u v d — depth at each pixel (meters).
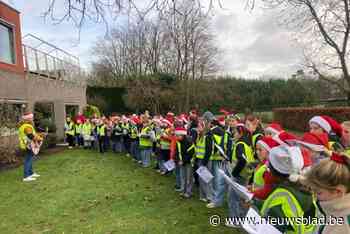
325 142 3.38
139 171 9.27
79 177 8.48
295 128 22.20
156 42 31.11
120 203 6.02
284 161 2.27
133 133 11.18
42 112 17.19
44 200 6.37
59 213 5.57
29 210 5.77
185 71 30.38
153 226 4.81
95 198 6.41
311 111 19.59
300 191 2.22
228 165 5.24
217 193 5.56
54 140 15.60
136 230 4.68
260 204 2.54
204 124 5.86
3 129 10.44
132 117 12.55
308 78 30.08
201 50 29.88
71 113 22.03
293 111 22.45
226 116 8.02
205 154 5.46
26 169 8.30
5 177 8.66
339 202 1.82
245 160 4.43
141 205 5.86
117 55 41.25
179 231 4.59
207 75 31.78
